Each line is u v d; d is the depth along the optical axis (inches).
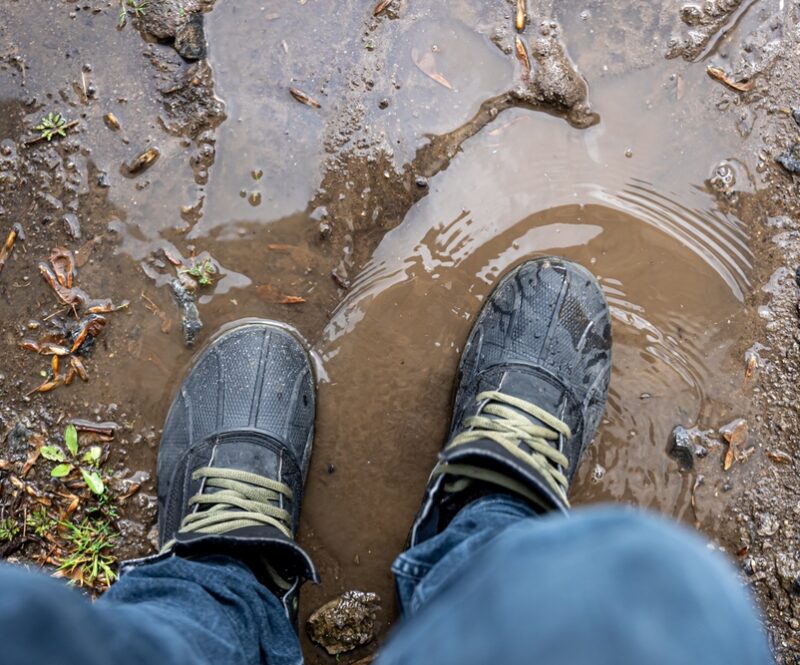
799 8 65.1
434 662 30.4
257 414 63.4
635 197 65.2
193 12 64.4
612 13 65.6
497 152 65.1
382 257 64.7
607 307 65.0
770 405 63.9
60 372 63.6
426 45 65.3
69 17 64.6
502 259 65.2
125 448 63.5
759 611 61.9
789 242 64.5
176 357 64.2
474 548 43.4
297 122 64.6
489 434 58.2
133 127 64.3
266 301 64.6
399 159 64.6
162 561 51.4
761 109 65.0
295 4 65.2
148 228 64.0
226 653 45.8
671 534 29.5
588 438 64.5
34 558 62.4
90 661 31.4
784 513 62.6
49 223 63.9
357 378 64.8
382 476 64.6
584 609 27.1
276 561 57.7
